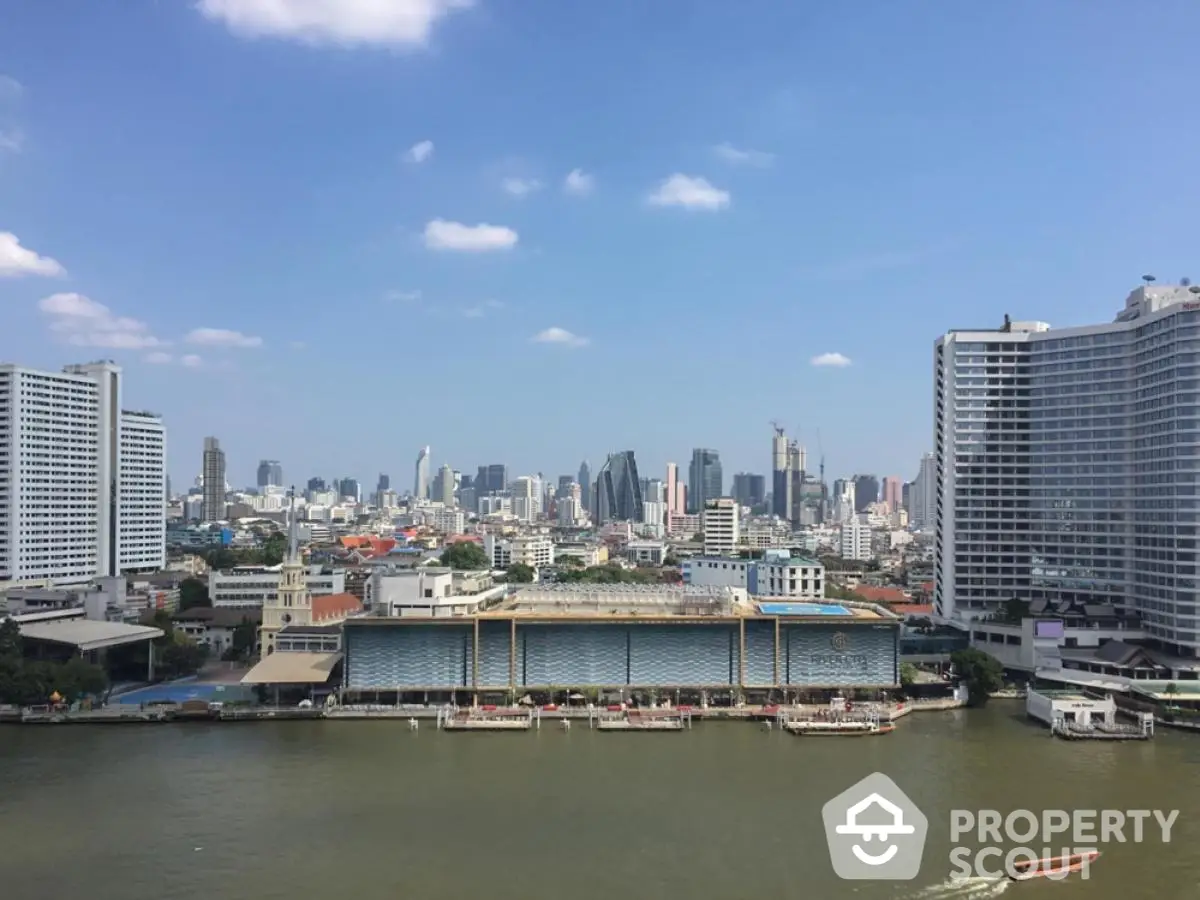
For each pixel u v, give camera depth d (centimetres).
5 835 13562
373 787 15800
